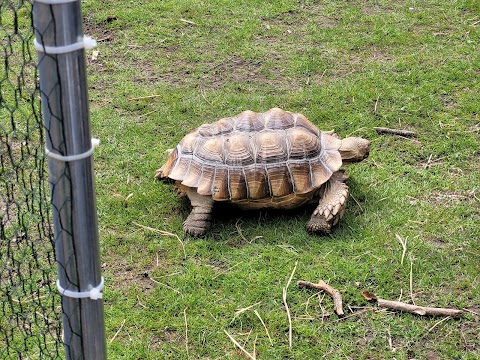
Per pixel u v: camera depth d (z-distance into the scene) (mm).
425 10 3666
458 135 2828
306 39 3465
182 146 2439
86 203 1589
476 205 2520
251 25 3570
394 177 2631
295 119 2467
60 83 1527
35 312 2068
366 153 2492
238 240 2395
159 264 2316
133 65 3279
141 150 2762
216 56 3348
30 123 2730
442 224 2445
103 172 2652
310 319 2158
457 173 2658
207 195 2361
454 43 3404
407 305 2172
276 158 2369
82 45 1524
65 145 1554
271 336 2113
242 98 3047
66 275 1620
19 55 3189
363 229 2420
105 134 2834
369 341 2104
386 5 3727
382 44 3410
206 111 2980
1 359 2008
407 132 2830
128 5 3713
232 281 2256
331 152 2428
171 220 2465
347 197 2463
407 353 2076
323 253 2346
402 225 2438
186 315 2164
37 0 1493
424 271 2289
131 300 2203
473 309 2186
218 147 2383
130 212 2486
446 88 3092
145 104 3018
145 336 2109
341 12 3676
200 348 2082
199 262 2322
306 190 2371
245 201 2387
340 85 3127
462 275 2281
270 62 3299
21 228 2324
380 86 3113
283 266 2305
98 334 1662
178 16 3637
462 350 2086
